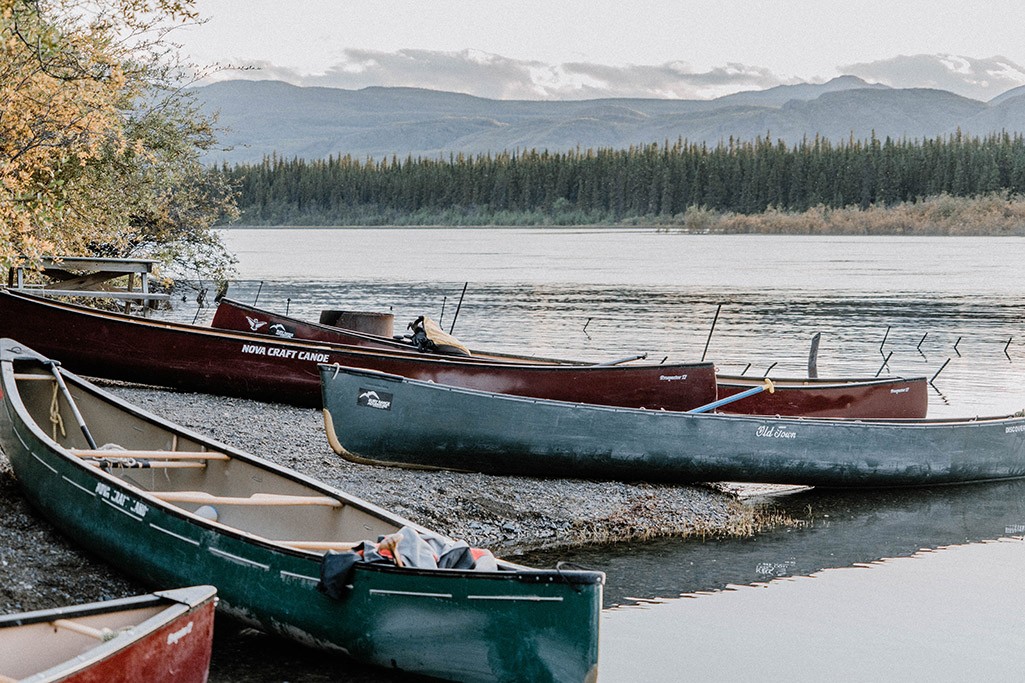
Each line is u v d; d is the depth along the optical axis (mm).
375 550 7613
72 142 16312
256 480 9406
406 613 7340
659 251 88562
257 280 48469
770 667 8305
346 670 7723
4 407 10023
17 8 14367
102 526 8492
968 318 35875
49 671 5445
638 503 12820
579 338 29359
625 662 8320
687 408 14969
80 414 10422
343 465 12633
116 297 19016
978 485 15539
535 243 107438
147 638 5855
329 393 12227
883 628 9273
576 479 13344
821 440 14188
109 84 15859
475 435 12656
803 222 143125
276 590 7719
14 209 14516
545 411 12875
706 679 8039
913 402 17047
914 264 68688
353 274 54281
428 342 17094
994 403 20750
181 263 30188
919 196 146625
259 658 7914
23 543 8930
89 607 6008
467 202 176750
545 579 7000
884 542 12102
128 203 24406
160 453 9500
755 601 9859
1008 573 10961
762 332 31438
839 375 23953
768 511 13500
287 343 15477
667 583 10258
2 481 10195
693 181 161250
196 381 15609
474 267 62688
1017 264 68750
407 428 12445
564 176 174250
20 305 15203
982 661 8578
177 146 25047
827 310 38344
